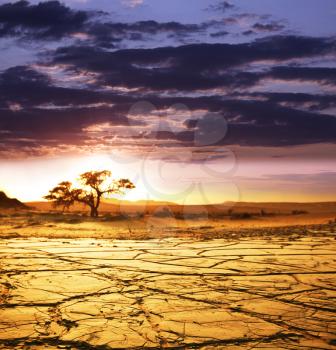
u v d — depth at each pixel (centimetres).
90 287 625
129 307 532
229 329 457
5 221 2355
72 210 4688
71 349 406
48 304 542
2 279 671
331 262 820
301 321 484
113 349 406
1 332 447
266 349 405
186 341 425
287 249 990
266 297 579
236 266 781
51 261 827
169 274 713
